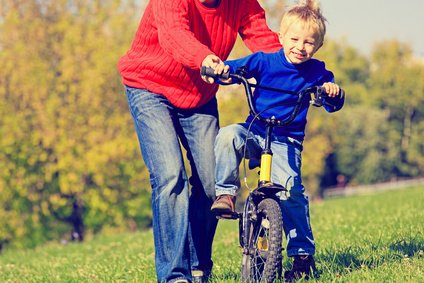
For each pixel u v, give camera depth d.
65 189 43.84
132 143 43.84
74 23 45.25
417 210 18.58
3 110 43.72
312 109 50.78
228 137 7.28
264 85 7.47
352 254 9.18
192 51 7.04
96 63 43.22
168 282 7.56
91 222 49.25
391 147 114.75
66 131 43.56
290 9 7.33
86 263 14.34
